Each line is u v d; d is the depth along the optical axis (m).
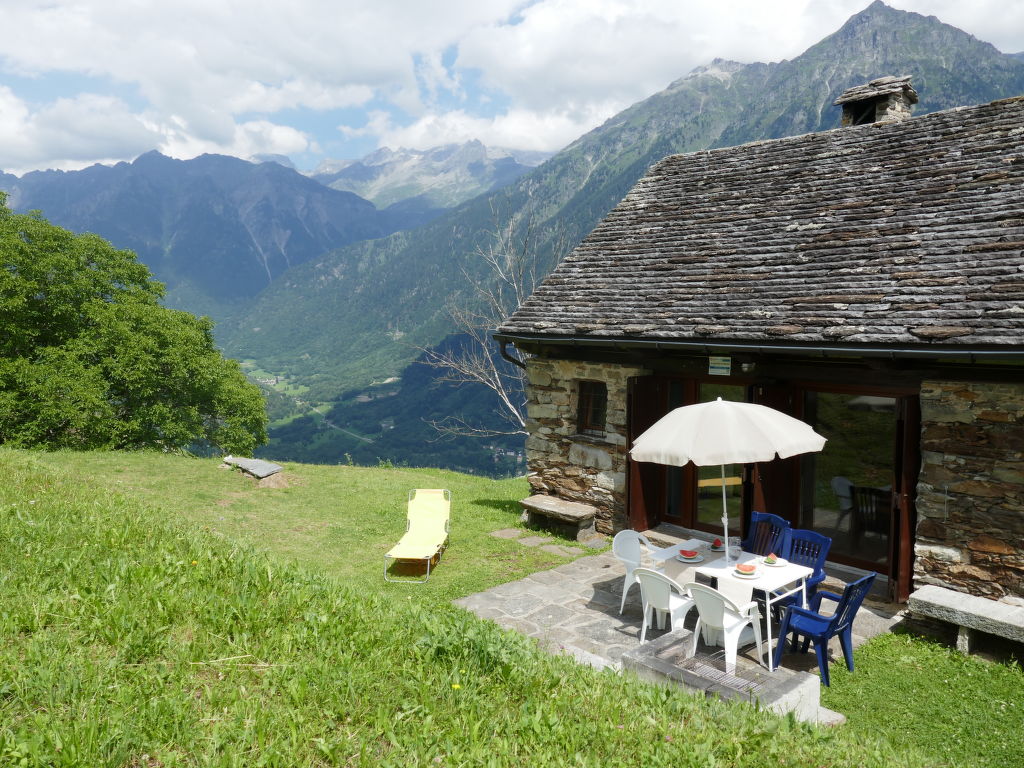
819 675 6.36
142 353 20.56
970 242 8.27
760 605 7.44
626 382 10.52
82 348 19.97
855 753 4.20
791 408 9.29
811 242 9.86
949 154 9.95
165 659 4.06
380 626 4.98
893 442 8.52
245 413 25.08
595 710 4.15
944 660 6.73
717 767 3.65
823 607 8.03
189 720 3.44
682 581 7.16
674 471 10.77
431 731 3.66
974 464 7.37
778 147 12.57
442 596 8.49
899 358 7.72
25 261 19.64
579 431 11.63
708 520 10.45
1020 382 7.01
